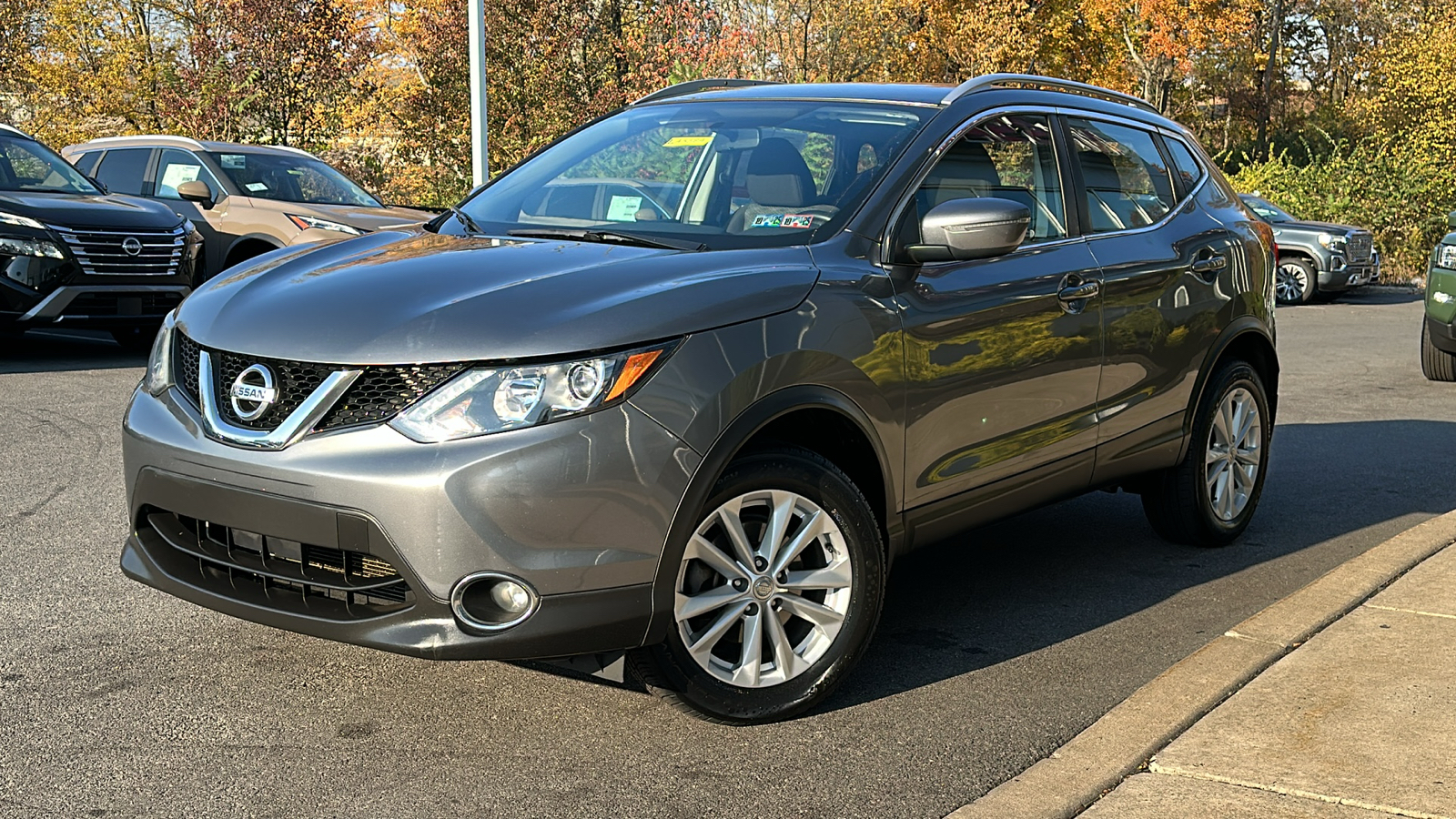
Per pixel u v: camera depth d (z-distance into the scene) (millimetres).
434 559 3105
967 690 3900
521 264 3602
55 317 9430
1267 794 3076
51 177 10562
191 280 10344
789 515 3562
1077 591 4961
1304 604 4473
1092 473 4770
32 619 4273
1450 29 28312
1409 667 3881
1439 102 27656
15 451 6633
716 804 3115
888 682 3957
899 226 3998
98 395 8297
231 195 11844
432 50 23875
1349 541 5766
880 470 3799
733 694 3518
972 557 5438
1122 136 5250
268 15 21641
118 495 5855
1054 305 4410
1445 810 2990
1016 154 4605
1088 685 3959
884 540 3908
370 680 3846
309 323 3328
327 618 3246
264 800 3080
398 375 3176
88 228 9555
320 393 3197
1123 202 5055
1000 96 4688
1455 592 4617
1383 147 27891
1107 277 4688
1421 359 11273
